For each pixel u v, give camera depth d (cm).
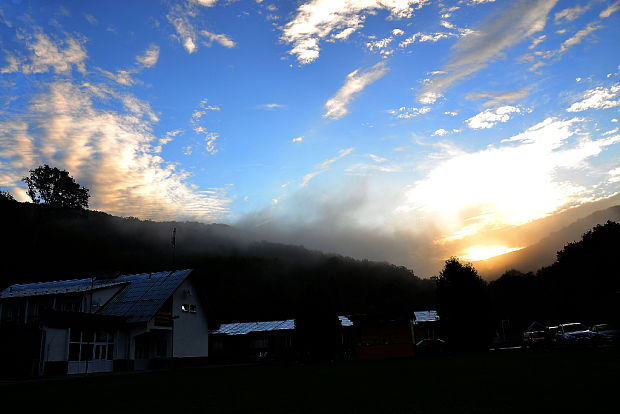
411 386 1161
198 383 1708
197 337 4109
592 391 847
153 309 3506
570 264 5634
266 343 5225
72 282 4259
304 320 3412
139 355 3578
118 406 1012
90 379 2230
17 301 3475
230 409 897
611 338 3136
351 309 9594
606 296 5222
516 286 7669
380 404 857
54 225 8219
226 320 8600
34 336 2684
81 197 7369
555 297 6175
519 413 666
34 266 7069
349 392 1110
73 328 2895
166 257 10538
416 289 11525
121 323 3338
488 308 3259
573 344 3119
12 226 6975
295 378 1747
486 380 1187
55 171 7112
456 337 3234
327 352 3350
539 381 1079
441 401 848
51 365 2673
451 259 3366
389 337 3809
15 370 2652
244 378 1914
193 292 4134
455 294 3266
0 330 2780
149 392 1365
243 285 9912
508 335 7312
